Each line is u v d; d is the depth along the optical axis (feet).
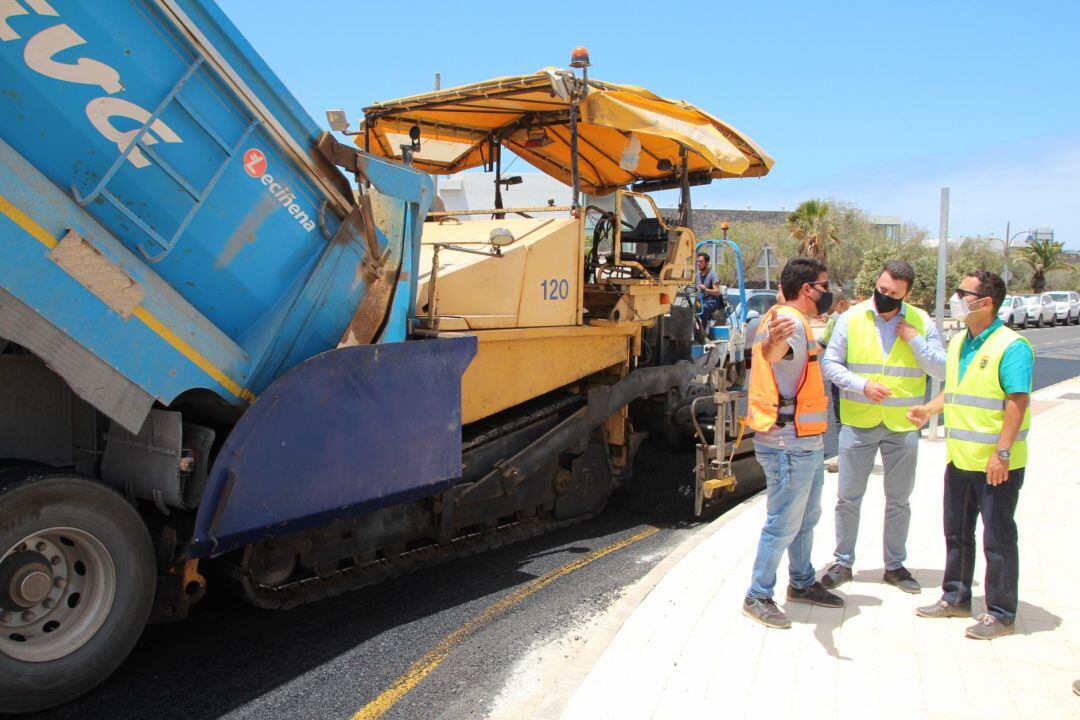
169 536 13.32
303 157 13.99
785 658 13.24
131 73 11.94
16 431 13.09
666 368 25.08
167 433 13.00
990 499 13.84
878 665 12.95
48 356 11.40
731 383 26.13
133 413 12.32
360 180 14.89
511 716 12.10
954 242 167.94
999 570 13.82
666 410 26.17
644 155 25.23
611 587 17.81
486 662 13.93
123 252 12.09
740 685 12.34
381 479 14.89
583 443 22.38
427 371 15.56
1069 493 23.15
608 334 22.31
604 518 23.56
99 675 12.15
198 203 12.85
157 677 13.12
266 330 14.03
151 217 12.42
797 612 15.19
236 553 15.02
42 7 11.06
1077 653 13.29
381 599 16.83
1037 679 12.41
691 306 27.96
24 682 11.32
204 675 13.24
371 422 14.61
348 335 15.21
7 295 11.02
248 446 12.82
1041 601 15.44
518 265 19.21
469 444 18.69
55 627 11.97
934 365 14.99
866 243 135.74
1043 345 92.79
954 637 13.99
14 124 11.06
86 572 12.29
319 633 15.03
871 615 14.98
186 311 12.93
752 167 26.11
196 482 13.00
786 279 14.66
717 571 17.40
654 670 12.86
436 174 27.04
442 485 16.16
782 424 14.24
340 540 16.38
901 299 15.19
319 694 12.72
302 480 13.62
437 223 23.66
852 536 16.53
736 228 140.46
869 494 23.81
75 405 13.88
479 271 18.37
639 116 20.02
